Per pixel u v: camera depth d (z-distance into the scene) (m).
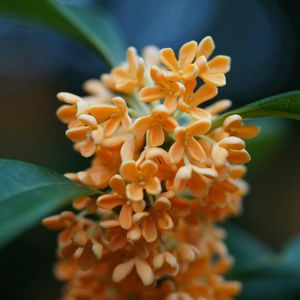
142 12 0.43
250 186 0.40
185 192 0.15
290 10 0.43
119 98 0.14
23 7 0.18
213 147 0.14
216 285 0.16
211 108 0.16
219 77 0.14
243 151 0.14
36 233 0.30
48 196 0.12
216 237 0.17
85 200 0.14
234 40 0.44
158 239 0.14
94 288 0.16
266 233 0.39
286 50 0.43
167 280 0.16
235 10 0.44
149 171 0.13
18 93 0.41
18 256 0.30
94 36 0.19
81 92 0.42
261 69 0.44
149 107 0.16
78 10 0.20
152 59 0.17
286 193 0.41
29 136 0.38
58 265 0.17
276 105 0.14
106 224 0.14
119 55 0.20
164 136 0.14
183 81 0.14
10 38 0.42
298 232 0.39
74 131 0.14
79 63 0.42
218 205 0.14
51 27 0.19
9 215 0.11
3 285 0.29
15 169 0.13
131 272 0.15
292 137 0.42
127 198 0.14
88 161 0.34
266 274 0.19
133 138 0.14
